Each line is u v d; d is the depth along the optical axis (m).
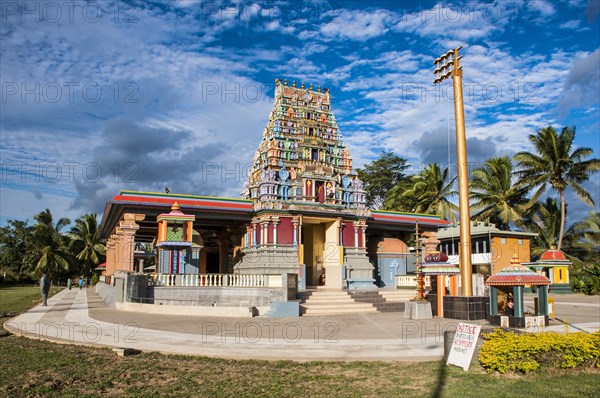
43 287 30.27
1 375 10.76
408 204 61.53
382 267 38.75
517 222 54.38
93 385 9.95
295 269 32.53
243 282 26.30
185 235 29.02
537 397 8.79
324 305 25.88
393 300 29.11
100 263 83.56
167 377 10.76
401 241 40.59
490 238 45.66
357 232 36.56
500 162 54.59
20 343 15.45
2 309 28.28
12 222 88.12
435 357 12.53
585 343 10.76
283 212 33.62
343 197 37.84
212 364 12.16
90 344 14.76
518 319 18.48
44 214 74.50
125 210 30.22
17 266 85.75
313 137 38.03
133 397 9.18
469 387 9.48
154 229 41.69
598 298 38.53
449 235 51.81
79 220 81.94
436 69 24.70
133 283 25.98
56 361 12.27
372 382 10.19
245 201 34.41
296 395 9.25
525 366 10.34
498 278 19.16
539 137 50.78
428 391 9.33
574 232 54.41
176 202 29.88
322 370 11.44
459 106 23.61
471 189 56.84
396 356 12.77
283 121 37.53
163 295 25.31
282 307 23.02
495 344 10.73
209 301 25.23
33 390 9.49
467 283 22.31
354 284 34.69
